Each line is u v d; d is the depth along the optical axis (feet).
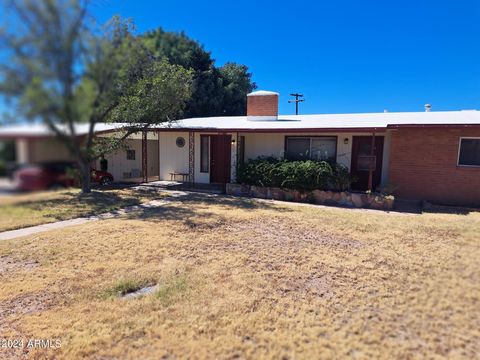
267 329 10.27
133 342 9.60
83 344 9.50
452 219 25.53
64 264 15.60
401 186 34.04
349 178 35.27
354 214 27.63
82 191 27.14
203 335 9.94
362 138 37.68
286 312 11.25
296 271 14.84
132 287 13.28
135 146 50.75
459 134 31.37
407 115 39.99
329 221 24.79
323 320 10.73
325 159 38.22
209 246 18.45
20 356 9.00
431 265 15.47
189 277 14.12
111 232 20.97
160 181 47.60
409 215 27.40
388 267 15.29
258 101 45.55
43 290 12.91
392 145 34.01
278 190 35.81
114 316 11.01
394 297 12.27
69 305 11.79
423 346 9.34
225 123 43.24
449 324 10.45
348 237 20.45
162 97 32.99
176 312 11.26
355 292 12.71
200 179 46.19
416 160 33.19
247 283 13.56
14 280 13.78
